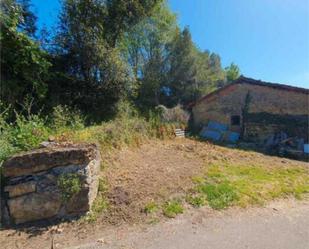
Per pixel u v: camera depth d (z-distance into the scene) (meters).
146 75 24.56
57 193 4.70
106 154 7.48
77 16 13.56
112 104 14.12
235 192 5.98
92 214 4.79
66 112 10.48
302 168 9.05
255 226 4.67
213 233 4.37
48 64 10.73
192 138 14.28
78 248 3.89
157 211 5.00
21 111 8.72
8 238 4.12
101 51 13.23
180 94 24.98
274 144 13.20
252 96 15.30
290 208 5.56
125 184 5.94
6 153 5.13
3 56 9.03
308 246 4.06
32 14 13.27
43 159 4.71
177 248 3.91
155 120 14.23
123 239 4.13
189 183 6.35
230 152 10.98
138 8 16.09
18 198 4.56
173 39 25.28
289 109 14.01
